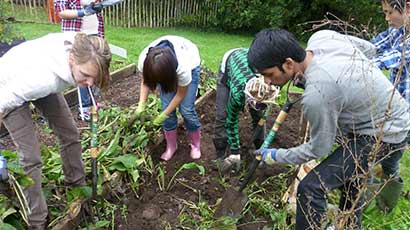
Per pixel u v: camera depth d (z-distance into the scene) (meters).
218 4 11.18
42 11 10.09
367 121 2.48
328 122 2.36
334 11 10.80
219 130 3.69
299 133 4.30
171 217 3.26
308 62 2.40
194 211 3.33
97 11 4.51
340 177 2.64
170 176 3.73
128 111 4.46
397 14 2.93
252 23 11.27
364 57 2.54
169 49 3.15
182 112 3.76
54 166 3.37
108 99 5.14
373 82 2.34
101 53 2.40
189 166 3.59
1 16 5.41
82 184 3.21
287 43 2.30
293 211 3.20
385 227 3.20
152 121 3.85
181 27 11.39
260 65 2.36
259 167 3.78
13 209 2.80
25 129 2.60
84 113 4.55
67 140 2.98
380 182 3.11
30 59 2.42
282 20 10.67
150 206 3.35
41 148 3.48
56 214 3.01
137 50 7.99
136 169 3.54
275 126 2.89
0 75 2.44
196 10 11.41
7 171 2.62
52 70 2.41
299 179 3.35
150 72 3.07
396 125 2.52
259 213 3.33
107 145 3.84
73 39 2.52
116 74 5.66
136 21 10.87
